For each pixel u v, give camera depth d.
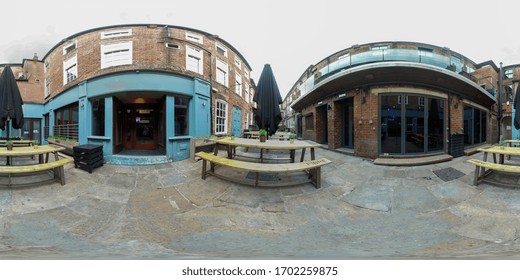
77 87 8.85
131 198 4.32
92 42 8.45
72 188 4.71
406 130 7.27
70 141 8.65
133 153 8.01
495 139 13.44
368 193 4.54
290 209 3.85
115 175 5.76
